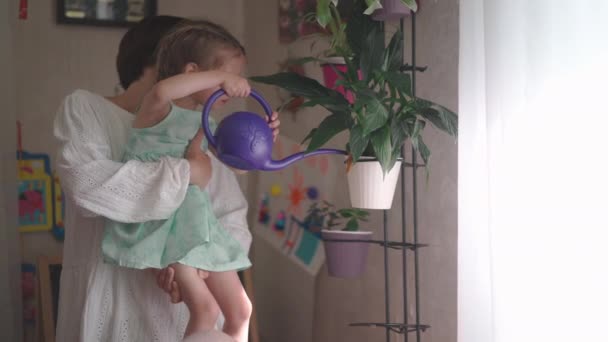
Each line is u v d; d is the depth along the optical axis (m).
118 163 1.55
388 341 1.95
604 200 1.26
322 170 2.84
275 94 3.21
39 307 2.96
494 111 1.48
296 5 2.98
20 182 3.21
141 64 1.81
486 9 1.49
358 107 1.67
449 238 2.05
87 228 1.69
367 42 1.72
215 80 1.48
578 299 1.30
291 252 3.06
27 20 3.23
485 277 1.60
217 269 1.56
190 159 1.56
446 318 2.07
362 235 2.13
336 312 2.75
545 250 1.35
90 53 3.33
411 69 1.89
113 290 1.65
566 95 1.32
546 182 1.35
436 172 2.11
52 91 3.27
